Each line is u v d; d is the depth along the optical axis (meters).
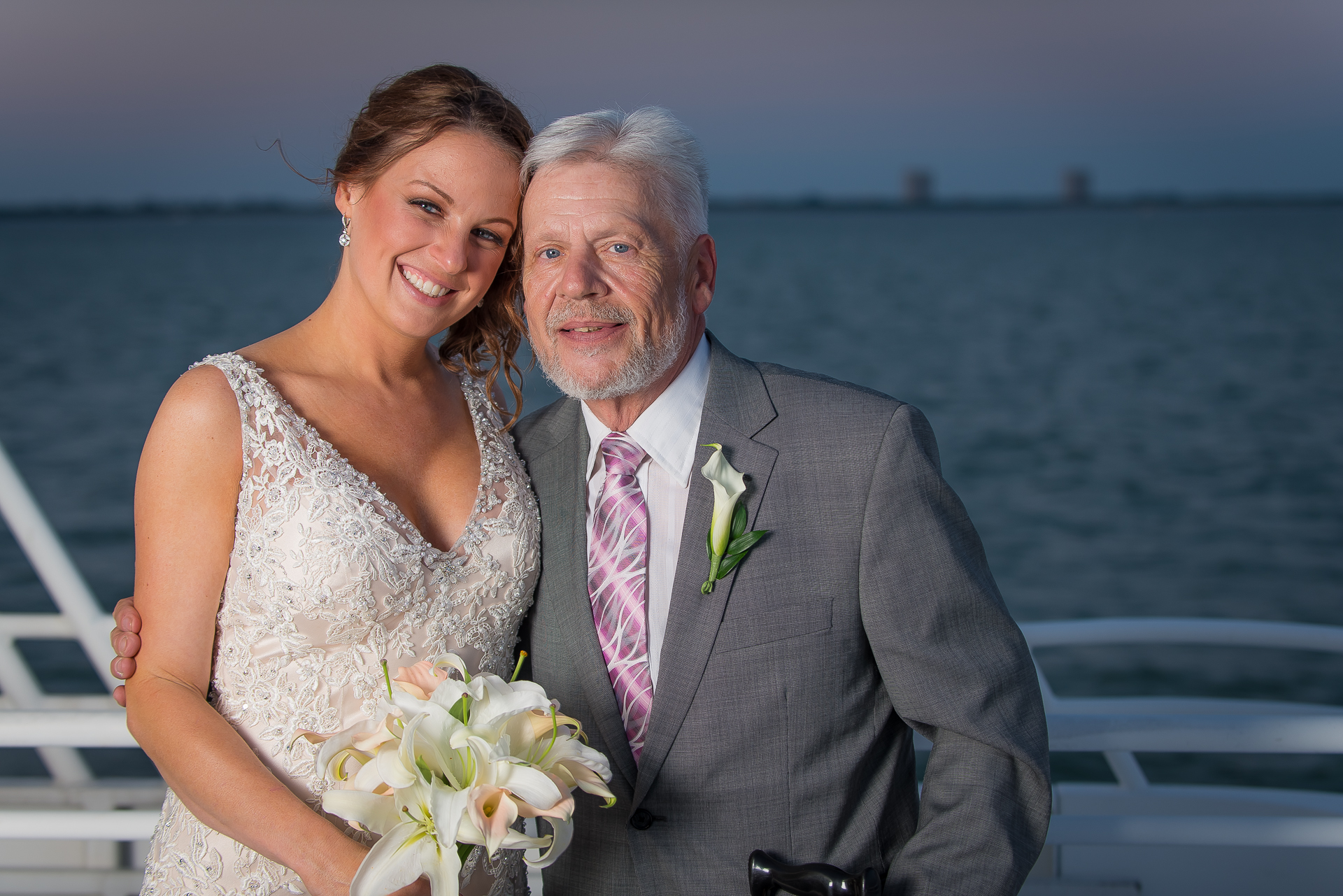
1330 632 2.28
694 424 1.86
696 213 1.84
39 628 2.53
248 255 74.88
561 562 1.86
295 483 1.72
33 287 45.56
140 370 24.16
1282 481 15.45
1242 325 33.12
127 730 1.78
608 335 1.76
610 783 1.74
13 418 19.05
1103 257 70.88
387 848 1.33
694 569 1.74
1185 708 2.54
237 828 1.57
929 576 1.71
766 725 1.70
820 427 1.80
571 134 1.78
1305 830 1.80
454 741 1.35
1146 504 14.41
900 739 1.83
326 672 1.73
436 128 1.81
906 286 48.16
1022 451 17.44
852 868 1.71
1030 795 1.66
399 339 1.94
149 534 1.69
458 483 1.96
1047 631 2.39
